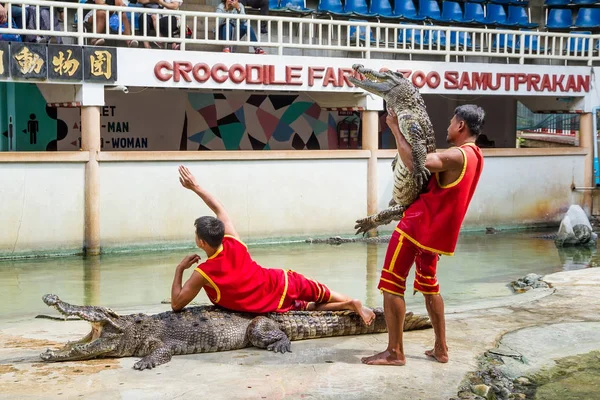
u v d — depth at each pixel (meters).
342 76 14.84
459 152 4.91
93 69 12.73
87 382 4.89
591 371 5.60
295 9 16.97
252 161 14.18
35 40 13.23
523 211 16.86
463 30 15.92
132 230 13.26
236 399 4.59
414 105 4.92
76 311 5.26
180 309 5.78
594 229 16.16
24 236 12.51
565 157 17.19
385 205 15.51
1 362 5.40
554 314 7.13
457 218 4.99
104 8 12.74
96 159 12.87
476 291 9.54
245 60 13.99
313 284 6.13
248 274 5.79
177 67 13.40
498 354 5.77
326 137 18.44
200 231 5.66
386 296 5.22
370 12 18.09
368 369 5.22
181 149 16.98
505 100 20.39
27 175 12.46
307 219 14.77
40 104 15.55
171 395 4.64
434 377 5.09
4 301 9.03
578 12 19.80
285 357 5.49
